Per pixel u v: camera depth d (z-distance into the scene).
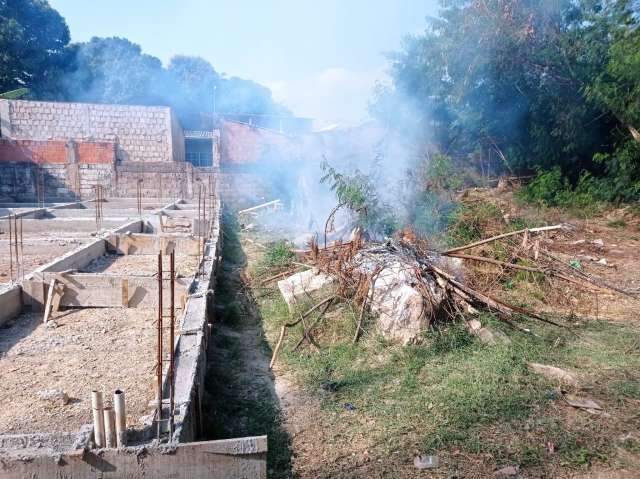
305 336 5.13
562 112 13.19
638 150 11.71
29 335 4.95
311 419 3.74
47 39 29.58
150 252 9.36
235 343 5.34
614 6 12.35
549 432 3.40
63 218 12.78
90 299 5.88
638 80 10.80
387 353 4.76
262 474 2.59
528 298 6.46
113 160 21.22
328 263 6.34
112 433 2.50
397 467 3.09
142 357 4.42
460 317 5.32
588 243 9.65
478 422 3.54
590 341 5.14
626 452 3.20
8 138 20.41
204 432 3.50
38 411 3.42
